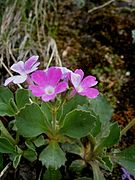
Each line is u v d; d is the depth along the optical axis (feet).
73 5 0.61
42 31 0.59
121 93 0.53
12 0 0.59
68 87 0.41
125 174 0.46
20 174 0.46
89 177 0.46
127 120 0.51
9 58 0.55
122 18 0.60
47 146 0.43
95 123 0.43
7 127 0.48
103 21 0.60
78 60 0.56
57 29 0.59
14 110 0.45
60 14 0.61
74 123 0.42
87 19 0.60
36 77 0.39
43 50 0.56
